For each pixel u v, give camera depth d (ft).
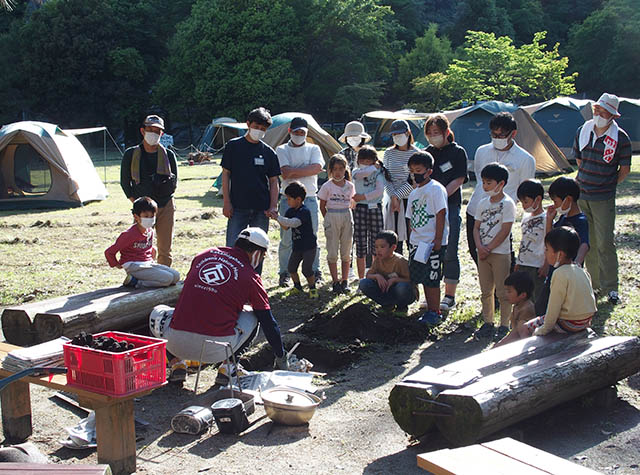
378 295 20.48
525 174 20.06
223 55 164.66
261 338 18.66
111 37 187.21
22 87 182.50
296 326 20.04
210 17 168.25
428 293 19.84
